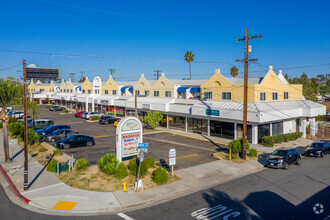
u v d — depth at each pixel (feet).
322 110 115.96
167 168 68.03
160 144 98.84
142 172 59.77
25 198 49.08
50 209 45.06
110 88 201.36
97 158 77.20
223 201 47.60
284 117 101.30
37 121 130.82
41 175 61.98
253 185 56.13
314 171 66.74
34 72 379.96
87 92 233.55
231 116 99.55
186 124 126.82
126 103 162.61
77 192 51.65
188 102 127.24
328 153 88.53
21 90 76.89
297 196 49.80
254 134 97.09
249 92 102.73
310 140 107.76
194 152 85.92
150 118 127.54
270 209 43.98
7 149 73.36
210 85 119.75
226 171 65.72
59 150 80.23
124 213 43.32
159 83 151.12
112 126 143.95
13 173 63.93
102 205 46.03
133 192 51.57
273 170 67.67
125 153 67.36
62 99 258.57
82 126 143.74
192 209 44.37
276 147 93.45
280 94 114.21
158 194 50.75
